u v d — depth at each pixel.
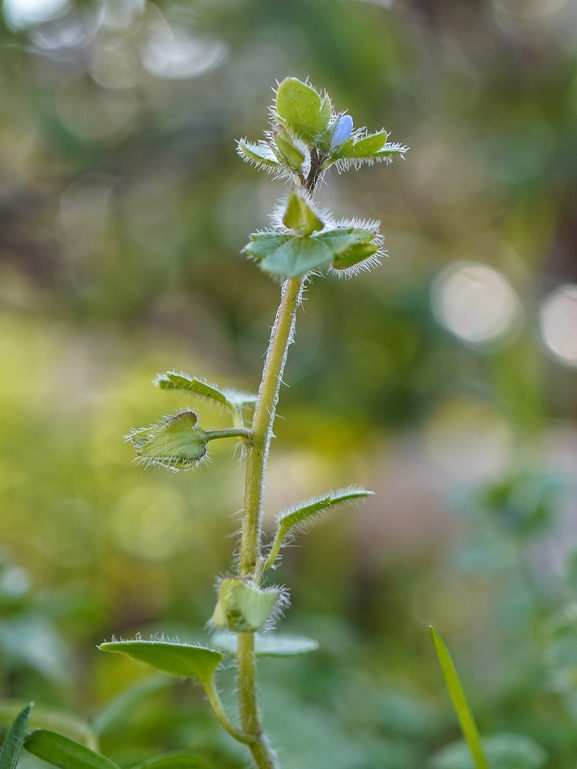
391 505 0.56
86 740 0.25
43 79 0.55
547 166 0.60
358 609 0.52
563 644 0.26
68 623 0.29
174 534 0.54
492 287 0.65
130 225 0.60
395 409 0.64
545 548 0.39
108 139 0.58
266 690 0.28
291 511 0.20
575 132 0.60
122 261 0.60
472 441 0.65
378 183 0.64
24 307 0.62
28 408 0.62
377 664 0.38
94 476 0.55
